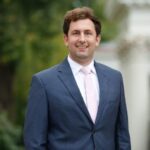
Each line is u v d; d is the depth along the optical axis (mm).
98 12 30984
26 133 5711
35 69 20641
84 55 5707
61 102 5613
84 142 5566
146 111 26250
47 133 5691
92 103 5691
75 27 5680
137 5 25719
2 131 15727
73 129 5582
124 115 5879
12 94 21891
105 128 5672
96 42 5848
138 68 26156
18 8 20609
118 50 28250
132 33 25969
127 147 5832
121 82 5914
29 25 20750
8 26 20547
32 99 5719
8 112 21656
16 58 20562
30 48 20453
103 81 5789
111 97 5727
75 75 5762
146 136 26094
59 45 20797
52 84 5680
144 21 25906
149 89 26391
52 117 5645
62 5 21312
